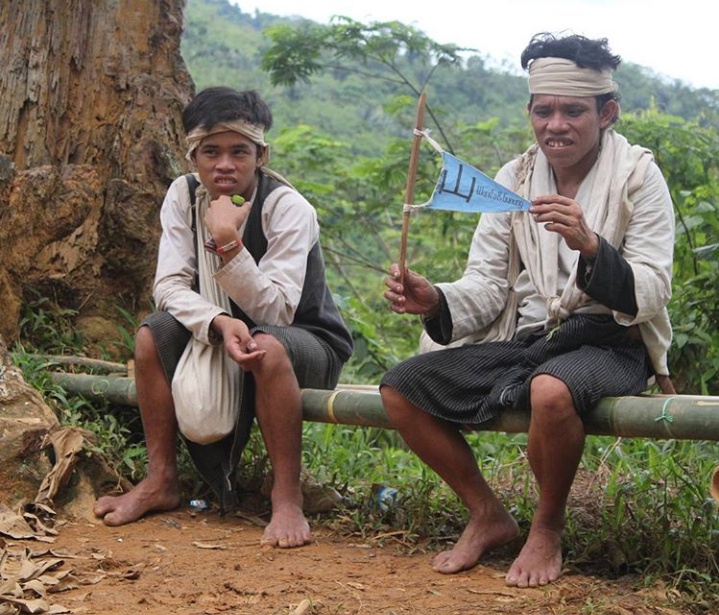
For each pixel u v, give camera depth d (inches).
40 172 208.4
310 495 175.9
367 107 687.7
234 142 166.1
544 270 150.9
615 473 185.0
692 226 253.1
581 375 137.6
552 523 140.9
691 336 224.2
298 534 155.3
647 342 148.5
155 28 226.1
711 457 204.2
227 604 126.5
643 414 134.6
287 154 412.2
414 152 147.3
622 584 136.9
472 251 160.9
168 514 170.6
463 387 148.2
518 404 142.0
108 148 219.9
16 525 153.7
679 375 230.1
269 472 179.9
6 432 165.3
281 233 168.6
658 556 144.7
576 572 144.4
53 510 161.8
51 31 220.1
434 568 143.3
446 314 153.3
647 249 146.3
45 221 209.9
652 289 142.1
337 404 161.8
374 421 158.2
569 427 136.6
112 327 218.2
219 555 149.3
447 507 172.6
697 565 141.6
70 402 191.0
